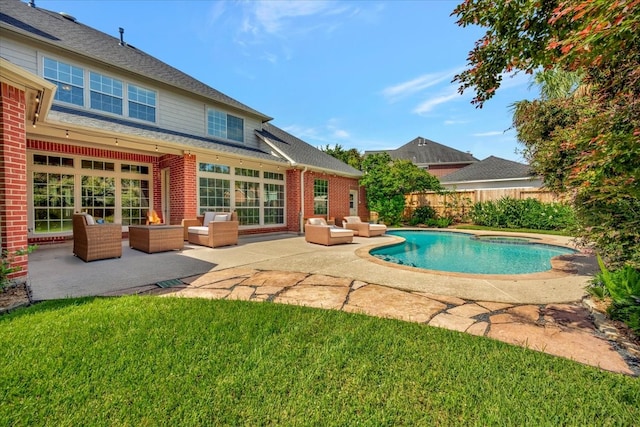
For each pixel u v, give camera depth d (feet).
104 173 35.19
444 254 31.94
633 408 6.64
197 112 41.83
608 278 12.05
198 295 14.70
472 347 9.29
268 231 44.80
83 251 22.66
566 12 6.76
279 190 46.93
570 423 6.23
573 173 10.87
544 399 6.95
